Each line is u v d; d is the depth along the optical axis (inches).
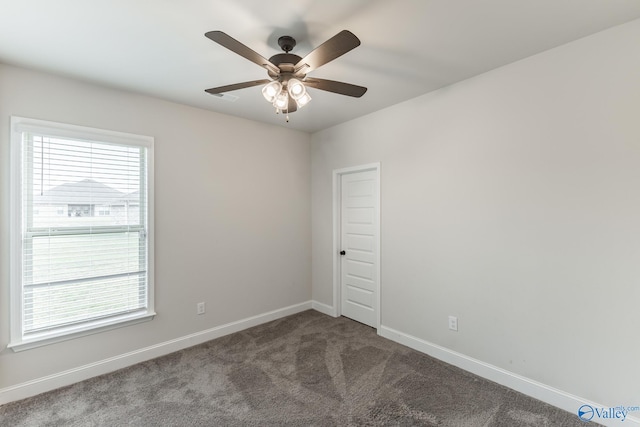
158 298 112.0
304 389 90.2
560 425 74.7
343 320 146.4
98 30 70.9
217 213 128.1
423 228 112.9
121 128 103.9
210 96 111.0
